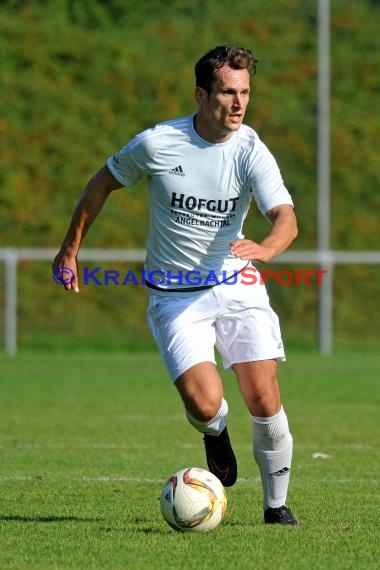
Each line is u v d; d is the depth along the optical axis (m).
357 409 44.56
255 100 88.44
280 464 21.12
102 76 87.69
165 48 90.75
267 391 20.73
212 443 21.94
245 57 19.97
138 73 88.12
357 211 84.88
